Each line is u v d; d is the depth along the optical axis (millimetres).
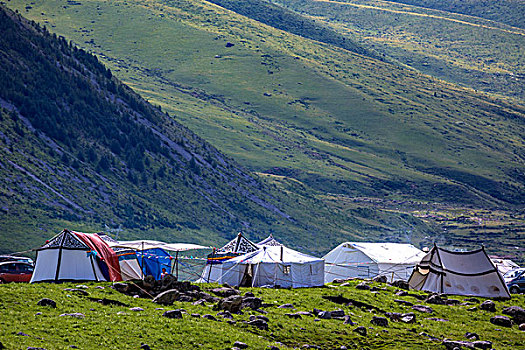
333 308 73250
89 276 79750
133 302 63562
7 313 53188
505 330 71312
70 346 47438
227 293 72500
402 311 76625
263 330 59781
